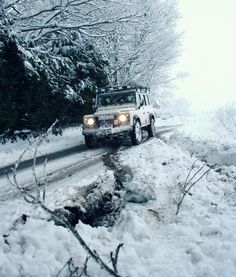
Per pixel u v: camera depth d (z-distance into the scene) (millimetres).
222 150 9391
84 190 5383
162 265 3738
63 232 3873
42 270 3287
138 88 12781
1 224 4152
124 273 3547
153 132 14000
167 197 5812
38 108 13164
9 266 3270
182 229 4648
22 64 12461
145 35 21500
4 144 11984
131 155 8219
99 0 15164
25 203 5301
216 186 6652
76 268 3219
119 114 10828
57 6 13945
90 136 11195
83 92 16297
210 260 3900
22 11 15727
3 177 7703
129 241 4262
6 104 11766
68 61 16078
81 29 15570
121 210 5383
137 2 20562
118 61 21812
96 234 4250
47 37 16344
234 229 4625
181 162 7531
